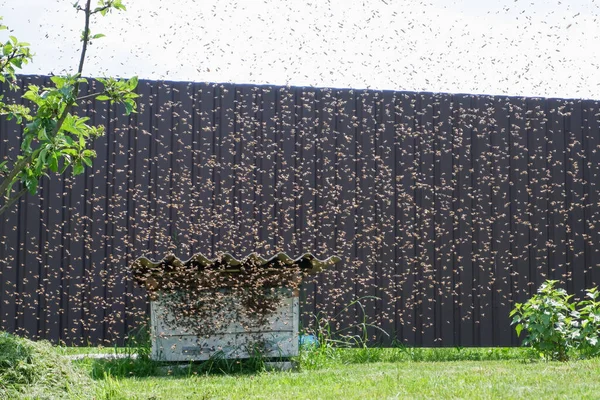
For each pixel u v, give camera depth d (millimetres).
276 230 7645
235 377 5441
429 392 4211
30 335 7312
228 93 7738
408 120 7980
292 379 5152
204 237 7570
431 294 7852
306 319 7551
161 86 7664
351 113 7895
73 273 7410
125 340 7383
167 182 7590
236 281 5988
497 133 8141
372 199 7836
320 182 7781
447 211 7969
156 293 5926
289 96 7812
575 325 6512
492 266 8008
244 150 7707
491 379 4668
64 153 4066
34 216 7418
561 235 8172
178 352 5914
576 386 4215
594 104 8258
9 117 4211
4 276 7328
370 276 7734
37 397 4094
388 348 7707
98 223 7484
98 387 4551
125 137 7578
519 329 6426
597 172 8289
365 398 4066
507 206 8094
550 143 8227
